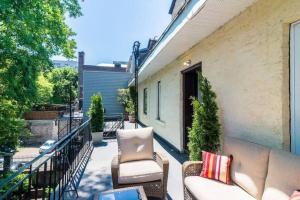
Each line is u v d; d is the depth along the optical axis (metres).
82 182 3.86
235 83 3.38
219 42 3.87
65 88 27.08
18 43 7.25
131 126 13.12
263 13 2.78
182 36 4.34
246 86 3.12
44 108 20.38
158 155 3.37
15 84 7.08
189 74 6.03
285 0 2.45
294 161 1.85
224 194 2.23
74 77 32.16
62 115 21.86
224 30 3.69
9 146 8.77
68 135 3.73
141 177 2.92
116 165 2.88
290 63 2.50
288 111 2.50
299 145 2.41
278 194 1.85
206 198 2.16
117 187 2.86
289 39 2.50
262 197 2.02
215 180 2.61
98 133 7.71
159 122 8.14
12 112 8.53
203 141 3.58
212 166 2.65
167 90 7.28
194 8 3.24
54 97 26.38
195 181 2.56
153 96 9.77
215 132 3.59
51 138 17.95
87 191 3.47
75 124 13.62
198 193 2.31
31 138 17.39
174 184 3.66
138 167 3.12
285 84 2.49
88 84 19.52
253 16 2.96
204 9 3.12
